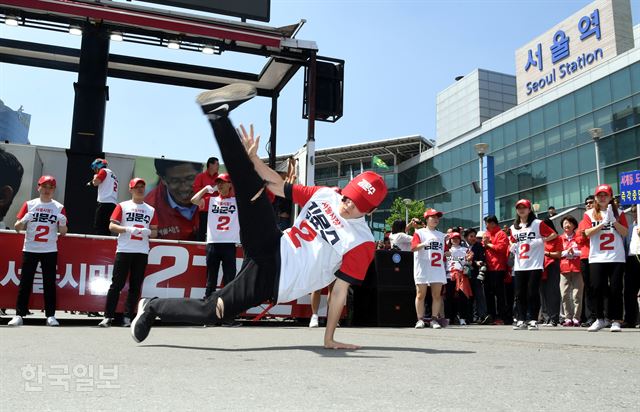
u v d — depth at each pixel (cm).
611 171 2823
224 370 238
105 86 962
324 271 340
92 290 648
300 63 1045
